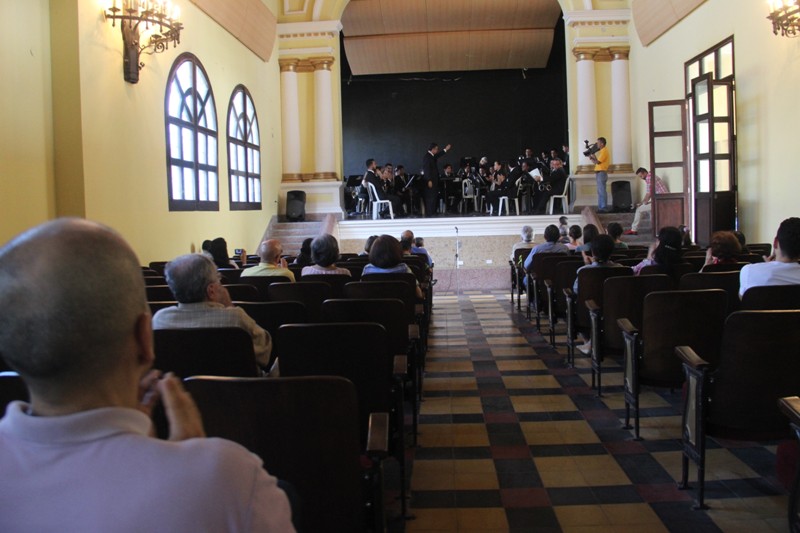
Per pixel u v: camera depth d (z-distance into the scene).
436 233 13.37
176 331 2.53
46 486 0.86
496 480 3.29
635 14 13.56
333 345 2.74
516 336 7.16
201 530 0.86
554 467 3.44
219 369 2.56
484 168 17.70
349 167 22.06
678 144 11.64
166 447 0.90
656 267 5.00
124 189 7.60
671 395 4.69
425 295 5.85
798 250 3.65
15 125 6.06
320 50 14.59
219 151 10.88
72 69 6.66
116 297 0.91
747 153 9.88
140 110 8.02
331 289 4.23
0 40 5.84
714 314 3.41
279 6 14.71
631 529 2.74
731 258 4.98
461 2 17.28
